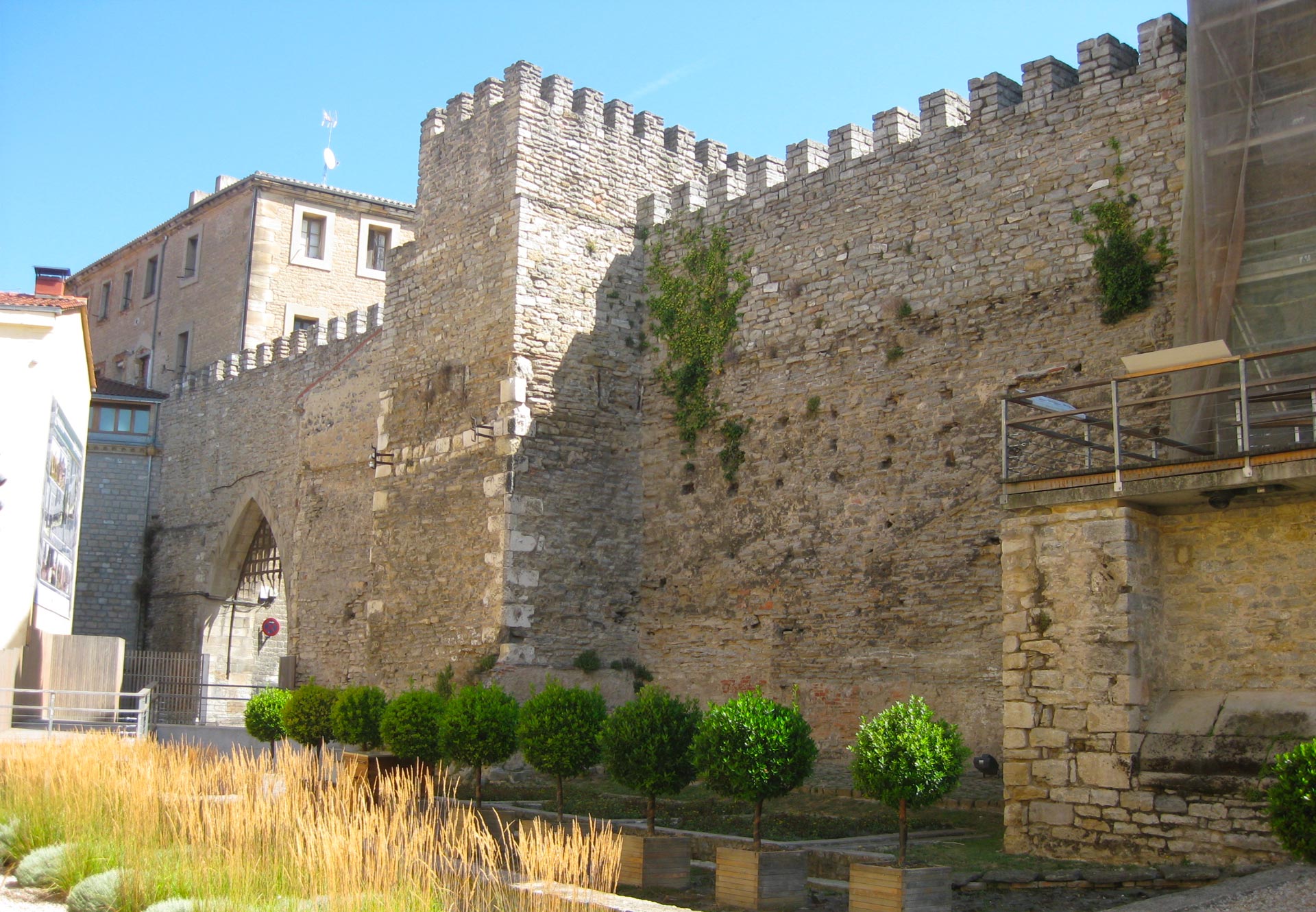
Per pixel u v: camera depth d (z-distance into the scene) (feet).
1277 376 39.19
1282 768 27.09
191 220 123.85
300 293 116.47
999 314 51.96
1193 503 34.58
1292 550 32.83
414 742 45.65
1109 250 48.73
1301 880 27.37
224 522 101.14
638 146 68.85
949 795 48.75
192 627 103.19
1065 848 33.68
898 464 54.13
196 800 33.50
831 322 57.93
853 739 53.16
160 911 26.89
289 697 60.49
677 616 61.52
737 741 31.12
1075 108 50.98
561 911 25.25
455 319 66.28
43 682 68.90
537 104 65.21
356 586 81.20
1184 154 47.29
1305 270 39.09
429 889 26.20
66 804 35.73
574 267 64.59
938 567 51.93
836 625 54.95
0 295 69.77
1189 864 31.24
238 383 102.32
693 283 64.23
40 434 67.87
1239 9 40.96
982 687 49.55
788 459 58.29
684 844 32.35
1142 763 32.68
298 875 27.86
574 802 46.93
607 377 64.54
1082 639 34.35
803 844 36.04
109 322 135.44
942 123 55.42
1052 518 35.47
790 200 60.70
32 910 29.81
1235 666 33.32
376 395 82.69
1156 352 34.27
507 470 60.54
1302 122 39.68
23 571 66.59
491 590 60.13
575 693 39.29
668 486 63.31
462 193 67.51
